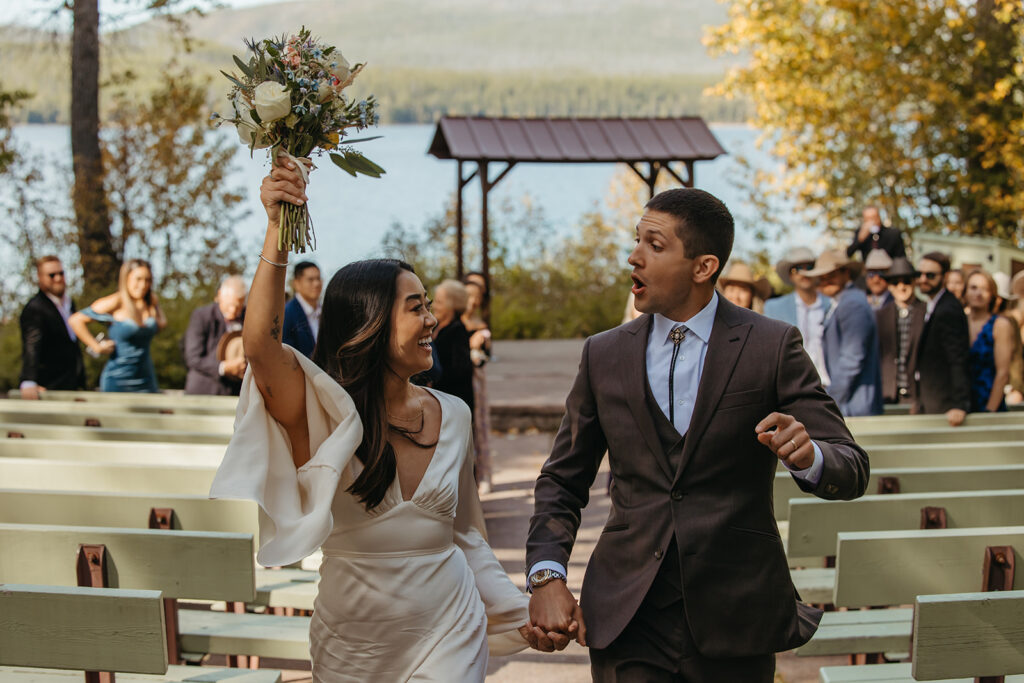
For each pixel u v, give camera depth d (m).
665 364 2.58
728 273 6.82
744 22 15.06
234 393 7.07
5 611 2.74
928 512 3.77
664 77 136.88
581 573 5.50
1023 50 13.71
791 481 4.33
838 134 15.61
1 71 14.02
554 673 4.35
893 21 14.30
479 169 12.02
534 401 9.90
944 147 14.94
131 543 3.18
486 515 6.81
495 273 16.72
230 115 2.32
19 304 13.59
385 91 144.50
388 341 2.48
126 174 14.31
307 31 2.36
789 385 2.49
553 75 143.75
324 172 50.19
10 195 13.72
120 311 7.39
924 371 6.23
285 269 2.29
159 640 2.72
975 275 6.68
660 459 2.52
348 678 2.48
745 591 2.46
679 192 2.57
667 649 2.49
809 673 4.42
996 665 2.70
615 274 16.84
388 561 2.45
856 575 3.23
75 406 6.13
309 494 2.29
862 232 10.94
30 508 3.67
